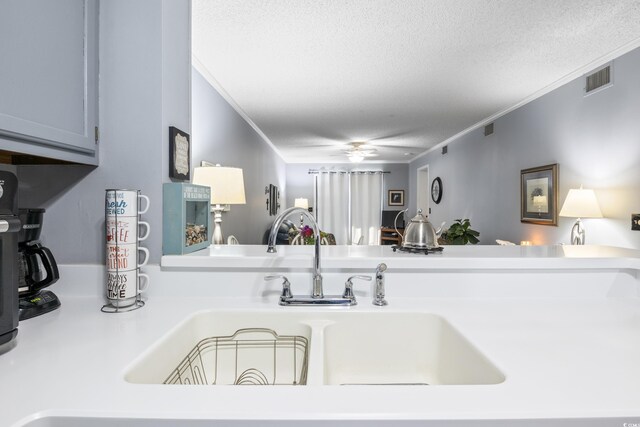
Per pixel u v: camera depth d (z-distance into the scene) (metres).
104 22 1.12
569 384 0.61
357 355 1.04
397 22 2.19
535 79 3.16
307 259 1.14
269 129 5.05
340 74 3.02
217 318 1.04
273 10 2.06
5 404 0.54
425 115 4.34
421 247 1.25
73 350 0.75
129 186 1.14
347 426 0.52
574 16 2.14
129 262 1.02
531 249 1.36
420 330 1.04
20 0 0.81
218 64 2.80
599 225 2.82
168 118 1.18
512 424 0.52
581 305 1.09
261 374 1.03
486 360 0.72
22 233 0.95
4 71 0.77
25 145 0.83
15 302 0.72
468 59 2.74
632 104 2.52
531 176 3.67
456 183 5.64
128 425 0.52
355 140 5.90
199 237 1.31
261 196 5.31
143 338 0.82
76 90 1.01
